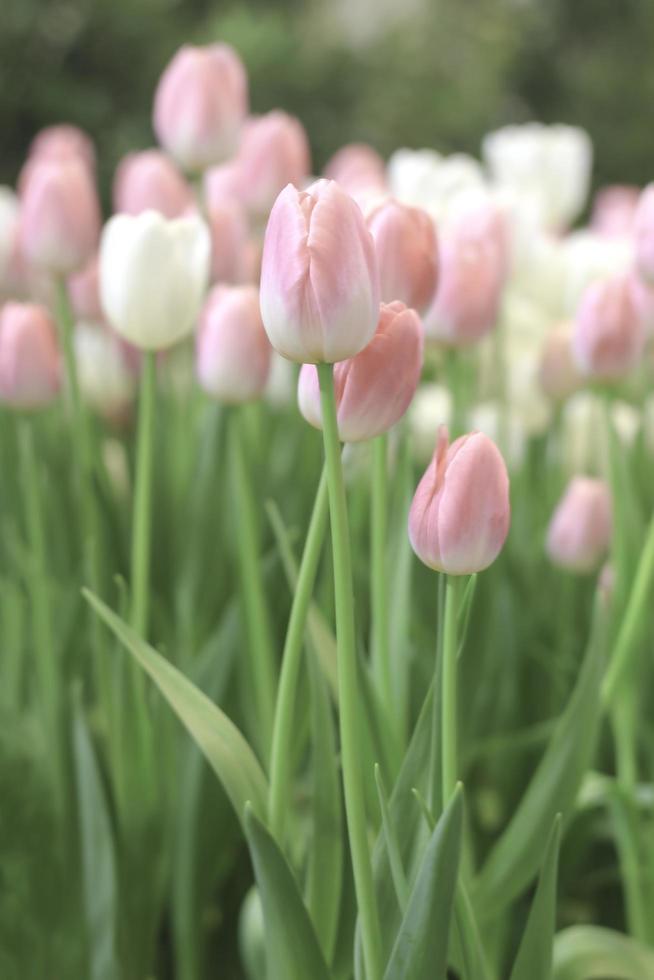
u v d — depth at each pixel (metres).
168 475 1.67
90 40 6.58
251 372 1.33
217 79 1.52
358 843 1.09
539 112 9.18
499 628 1.50
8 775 1.40
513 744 1.44
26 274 1.80
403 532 1.31
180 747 1.40
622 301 1.37
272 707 1.34
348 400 1.09
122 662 1.32
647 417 1.83
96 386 1.89
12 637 1.49
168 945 1.52
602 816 1.51
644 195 1.38
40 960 1.37
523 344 2.16
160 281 1.28
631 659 1.34
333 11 9.03
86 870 1.33
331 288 1.04
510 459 1.73
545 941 1.14
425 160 2.01
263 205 1.75
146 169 1.75
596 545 1.46
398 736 1.26
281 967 1.15
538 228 2.14
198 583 1.51
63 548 1.64
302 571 1.13
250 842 1.13
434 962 1.09
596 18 9.46
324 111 7.17
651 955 1.26
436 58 8.46
